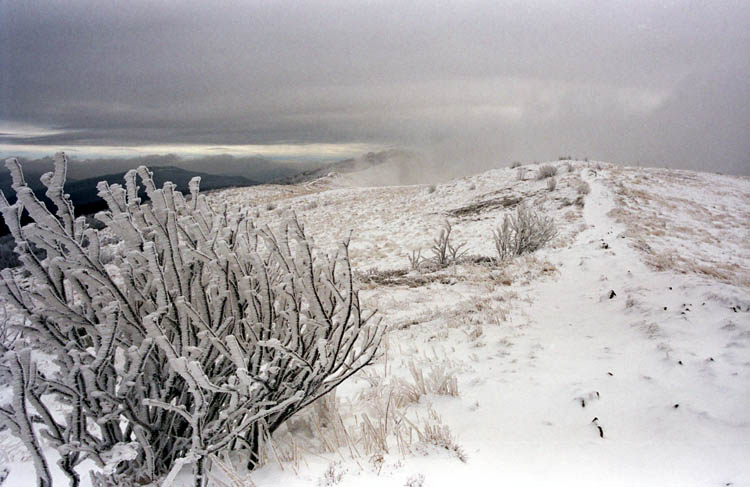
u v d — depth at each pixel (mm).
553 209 17859
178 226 2889
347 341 3055
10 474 3451
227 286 2717
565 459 2889
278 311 3025
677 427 3205
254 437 2898
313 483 2570
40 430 2184
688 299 6328
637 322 5816
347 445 3080
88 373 2205
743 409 3326
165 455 2758
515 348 5359
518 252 12109
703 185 22875
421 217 21641
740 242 13188
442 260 12078
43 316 2320
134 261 2521
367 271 12023
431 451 2951
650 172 25281
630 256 9594
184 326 2543
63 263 2312
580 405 3648
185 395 2686
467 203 22516
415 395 3932
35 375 2078
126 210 2666
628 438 3141
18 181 2219
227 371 2770
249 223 3207
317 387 3035
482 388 4133
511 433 3273
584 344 5363
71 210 2434
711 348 4664
